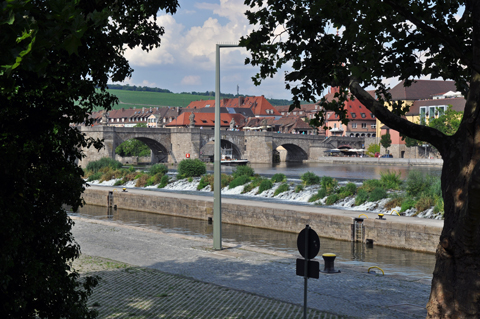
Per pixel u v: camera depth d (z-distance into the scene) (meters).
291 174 86.00
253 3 11.05
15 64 4.29
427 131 9.27
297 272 10.29
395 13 10.55
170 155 132.25
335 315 12.45
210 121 179.88
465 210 7.91
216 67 21.47
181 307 12.91
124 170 79.75
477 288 8.27
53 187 7.98
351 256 27.56
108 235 26.59
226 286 15.45
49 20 4.70
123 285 15.38
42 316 8.20
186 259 20.09
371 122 168.62
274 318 11.99
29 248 7.66
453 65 10.56
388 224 29.84
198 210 43.81
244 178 62.50
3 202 7.07
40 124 7.73
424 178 41.91
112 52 8.94
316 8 9.12
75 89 7.85
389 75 10.55
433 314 8.76
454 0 10.29
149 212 49.06
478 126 8.38
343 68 10.25
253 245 31.22
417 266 24.92
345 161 138.62
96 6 8.69
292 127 172.00
